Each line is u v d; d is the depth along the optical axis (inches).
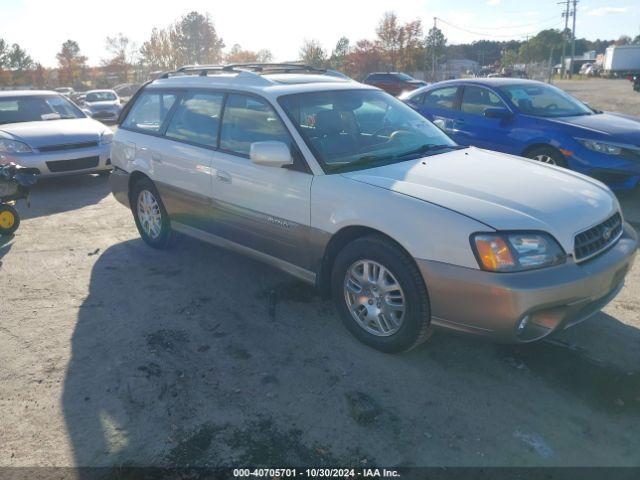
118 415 116.9
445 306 120.4
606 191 142.3
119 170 225.6
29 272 199.8
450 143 176.4
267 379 128.3
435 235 119.3
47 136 325.7
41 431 112.6
